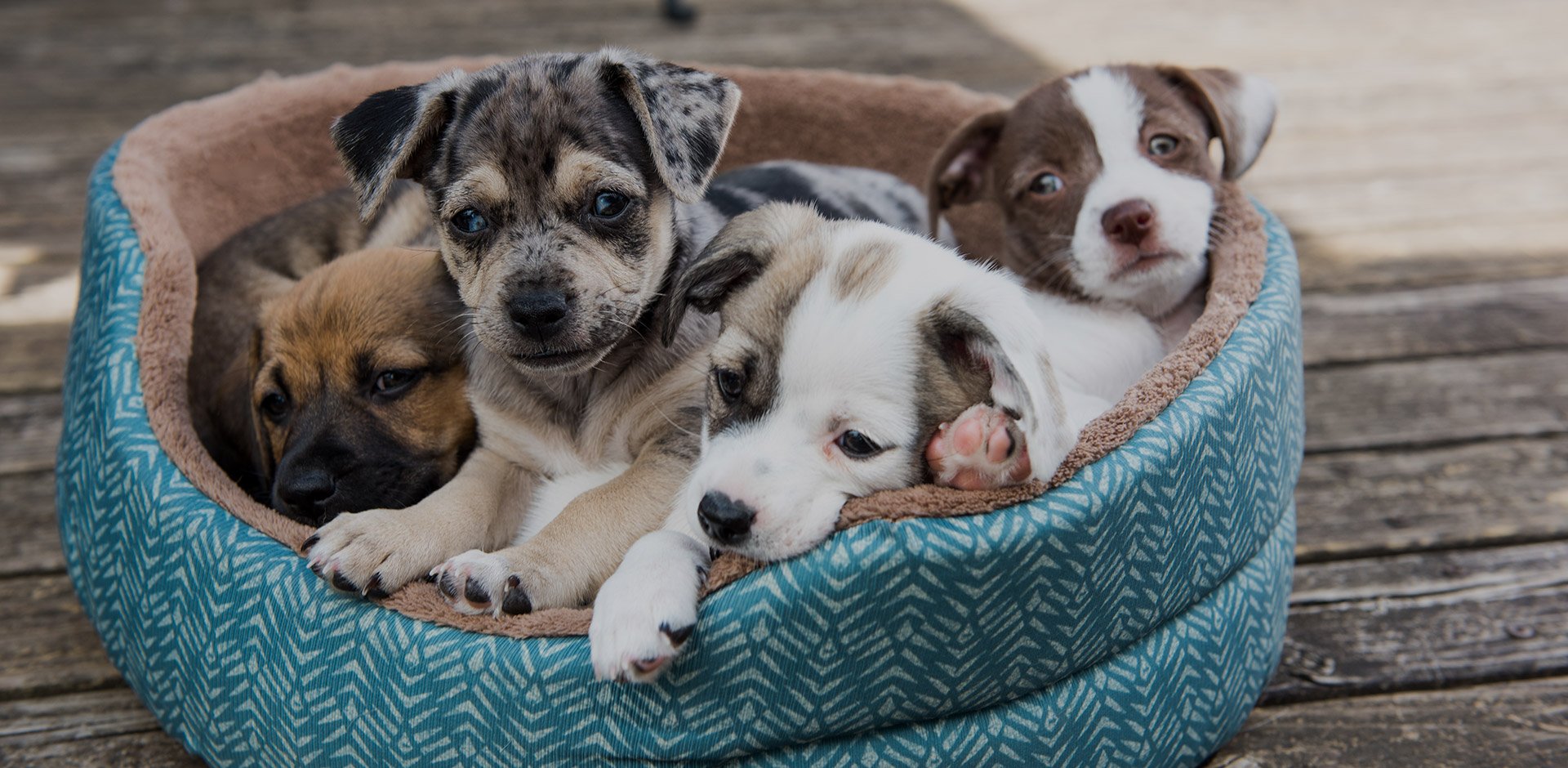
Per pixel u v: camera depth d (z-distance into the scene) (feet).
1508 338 3.90
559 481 2.92
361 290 2.94
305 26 6.59
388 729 2.57
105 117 5.42
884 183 3.45
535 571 2.63
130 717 2.94
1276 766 2.79
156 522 2.73
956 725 2.55
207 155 3.52
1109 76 3.17
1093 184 3.09
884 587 2.44
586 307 2.77
